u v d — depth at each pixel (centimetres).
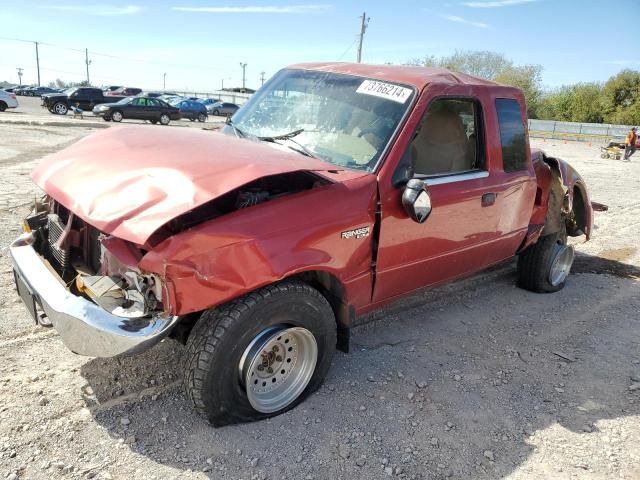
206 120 3772
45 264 315
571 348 441
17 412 300
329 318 318
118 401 317
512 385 377
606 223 912
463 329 461
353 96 375
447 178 379
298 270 285
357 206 313
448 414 335
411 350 414
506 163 430
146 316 259
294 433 304
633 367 417
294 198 289
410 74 378
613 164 2188
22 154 1231
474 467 291
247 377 286
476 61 6378
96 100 3155
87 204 268
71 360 356
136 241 238
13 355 357
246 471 274
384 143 338
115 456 275
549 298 553
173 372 349
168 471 269
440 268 398
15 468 261
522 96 451
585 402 363
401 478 278
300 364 323
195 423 304
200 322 279
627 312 528
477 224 409
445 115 383
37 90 6241
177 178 264
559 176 526
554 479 288
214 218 267
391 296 372
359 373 373
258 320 281
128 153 307
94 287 276
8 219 656
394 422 322
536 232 508
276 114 402
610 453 311
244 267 263
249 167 269
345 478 275
